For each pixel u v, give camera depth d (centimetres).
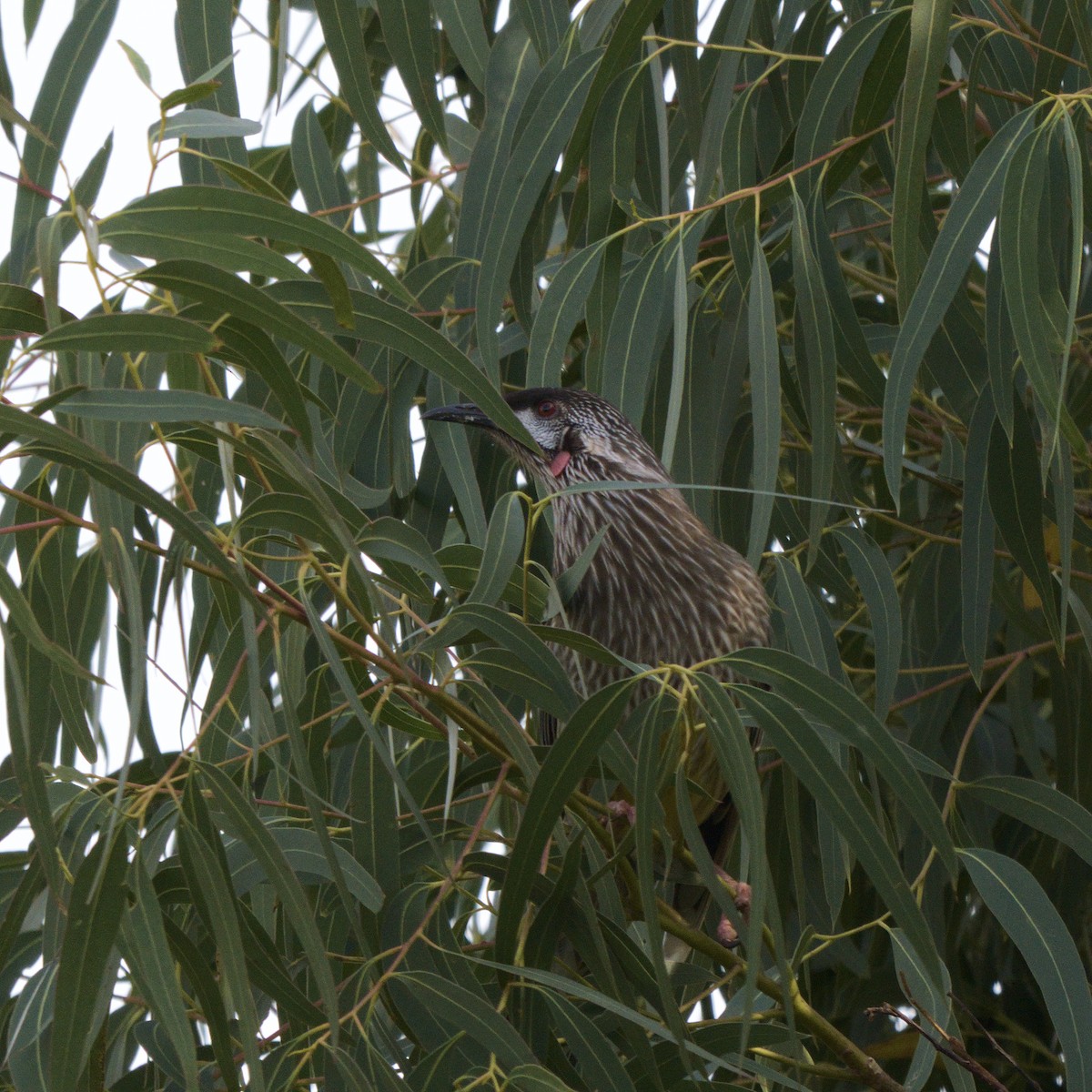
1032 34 636
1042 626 775
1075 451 540
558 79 632
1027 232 509
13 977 583
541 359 620
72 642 598
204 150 633
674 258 624
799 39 723
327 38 632
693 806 718
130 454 504
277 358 458
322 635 470
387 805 546
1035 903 547
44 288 399
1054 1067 873
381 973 522
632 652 723
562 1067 530
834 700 468
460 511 700
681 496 754
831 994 910
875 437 920
